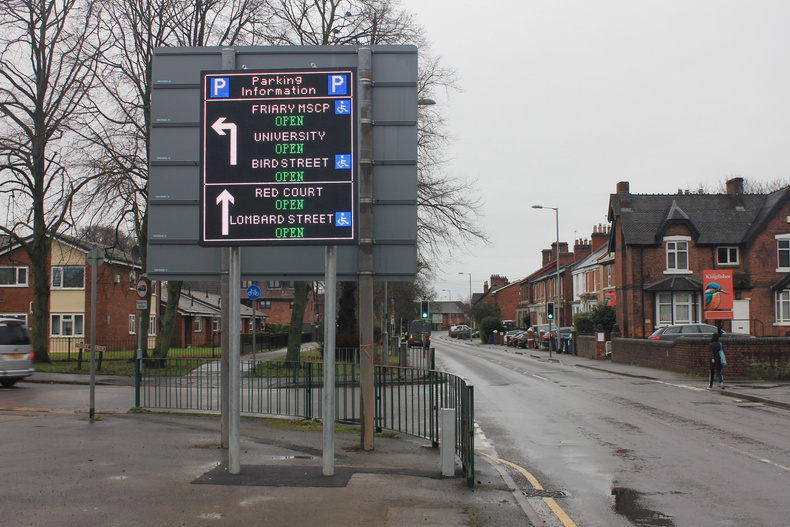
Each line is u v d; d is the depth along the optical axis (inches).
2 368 789.2
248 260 408.8
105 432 458.0
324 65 410.6
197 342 2235.5
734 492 329.1
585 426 541.6
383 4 1125.1
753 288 1704.0
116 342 1674.5
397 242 411.5
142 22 1085.8
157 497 284.8
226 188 325.1
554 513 291.0
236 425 330.3
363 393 410.3
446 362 1476.4
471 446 312.3
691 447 450.9
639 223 1759.4
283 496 288.0
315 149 324.8
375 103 414.9
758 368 976.9
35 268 1168.2
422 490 305.0
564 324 2659.9
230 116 327.0
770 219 1722.4
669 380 952.3
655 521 279.4
